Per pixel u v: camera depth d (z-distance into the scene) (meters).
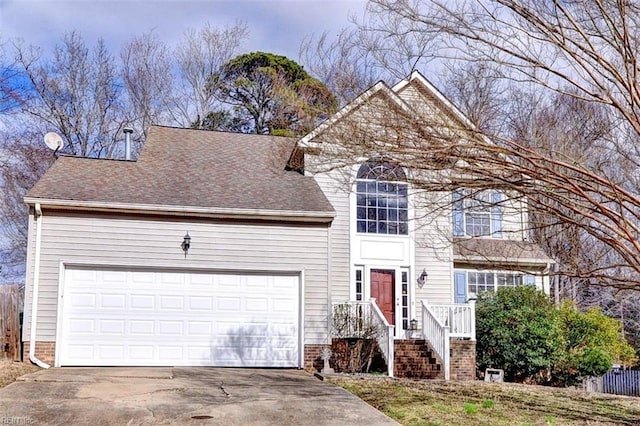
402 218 17.69
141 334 14.16
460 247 14.17
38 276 13.78
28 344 13.52
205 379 12.20
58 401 9.62
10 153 28.16
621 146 10.50
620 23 8.45
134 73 30.59
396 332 17.16
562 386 17.41
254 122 28.92
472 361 15.78
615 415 10.64
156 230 14.52
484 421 9.53
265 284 14.95
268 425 8.67
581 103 10.19
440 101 8.81
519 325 16.64
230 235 14.88
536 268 17.36
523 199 9.23
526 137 9.16
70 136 29.23
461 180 8.76
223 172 16.88
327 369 14.25
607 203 10.39
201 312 14.54
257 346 14.70
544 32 8.38
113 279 14.20
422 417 9.62
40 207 13.90
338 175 13.37
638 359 22.89
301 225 15.28
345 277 16.95
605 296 21.88
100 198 14.21
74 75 29.41
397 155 8.63
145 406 9.42
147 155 17.39
